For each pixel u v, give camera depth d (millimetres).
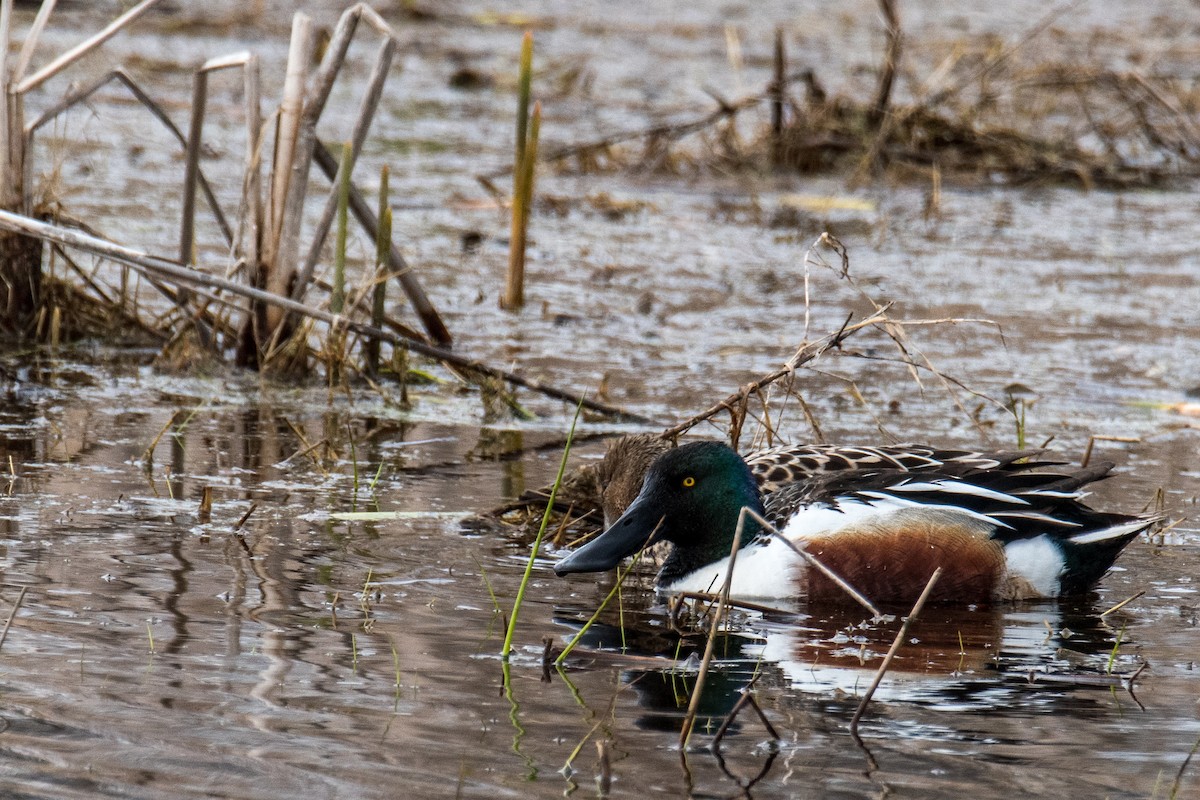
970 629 8031
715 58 30156
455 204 20484
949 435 12141
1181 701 6828
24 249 13570
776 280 17547
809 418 10664
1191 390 13867
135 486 9805
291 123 12844
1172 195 23219
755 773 5883
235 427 11578
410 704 6434
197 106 13281
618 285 17141
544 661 7090
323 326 14742
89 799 5461
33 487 9648
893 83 25188
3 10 13055
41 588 7707
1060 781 5898
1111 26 32906
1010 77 25719
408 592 8070
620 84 28359
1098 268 18578
